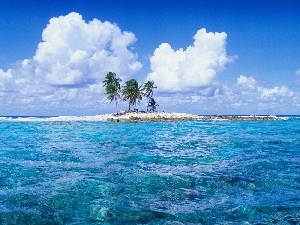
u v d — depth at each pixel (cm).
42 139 3391
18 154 2217
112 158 2025
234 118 9338
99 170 1609
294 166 1714
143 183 1327
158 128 5425
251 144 2836
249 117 9550
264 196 1139
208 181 1360
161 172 1550
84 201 1080
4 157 2077
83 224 880
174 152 2314
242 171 1577
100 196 1141
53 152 2319
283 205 1034
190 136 3800
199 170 1609
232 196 1143
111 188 1248
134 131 4688
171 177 1433
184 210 990
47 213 964
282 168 1658
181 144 2875
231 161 1889
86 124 6750
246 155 2147
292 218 916
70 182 1341
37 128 5331
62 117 9238
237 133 4253
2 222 889
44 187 1259
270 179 1398
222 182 1345
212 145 2780
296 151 2348
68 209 1001
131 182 1345
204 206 1028
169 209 1000
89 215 949
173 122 7919
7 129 5034
